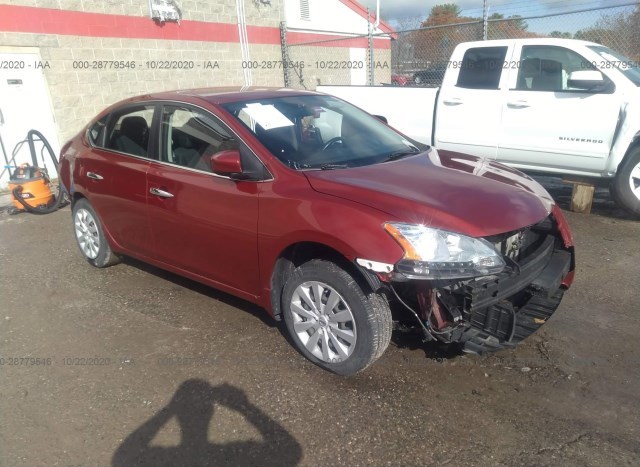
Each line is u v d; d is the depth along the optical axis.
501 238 2.94
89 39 9.70
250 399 3.02
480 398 2.95
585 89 5.85
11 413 2.99
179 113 3.95
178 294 4.45
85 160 4.73
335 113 4.23
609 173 5.89
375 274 2.80
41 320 4.10
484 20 8.77
